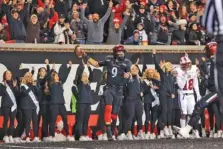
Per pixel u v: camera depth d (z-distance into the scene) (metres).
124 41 34.44
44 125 29.98
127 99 30.92
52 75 30.09
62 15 32.72
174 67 33.59
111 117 29.97
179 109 32.75
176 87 32.53
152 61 33.22
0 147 23.88
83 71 31.14
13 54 30.30
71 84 31.11
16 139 29.39
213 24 12.23
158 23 35.06
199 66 33.28
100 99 31.56
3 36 30.70
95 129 31.38
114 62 29.81
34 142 28.11
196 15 37.28
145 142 27.34
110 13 33.88
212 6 12.16
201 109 24.34
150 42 34.44
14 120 29.27
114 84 29.80
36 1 33.31
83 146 24.73
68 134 30.55
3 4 31.16
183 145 25.27
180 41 35.25
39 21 32.28
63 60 31.17
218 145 25.31
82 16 33.22
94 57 32.12
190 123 24.48
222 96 12.48
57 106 29.92
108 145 25.28
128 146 24.70
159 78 32.12
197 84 32.41
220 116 32.41
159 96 32.00
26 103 29.23
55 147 24.03
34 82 29.78
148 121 31.83
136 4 35.94
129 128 31.03
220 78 12.41
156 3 36.41
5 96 29.08
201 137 32.19
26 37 31.53
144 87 31.81
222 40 12.31
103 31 33.91
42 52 30.80
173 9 37.19
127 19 34.34
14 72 30.27
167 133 32.09
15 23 30.92
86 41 33.31
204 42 35.78
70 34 32.31
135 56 32.94
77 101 30.38
